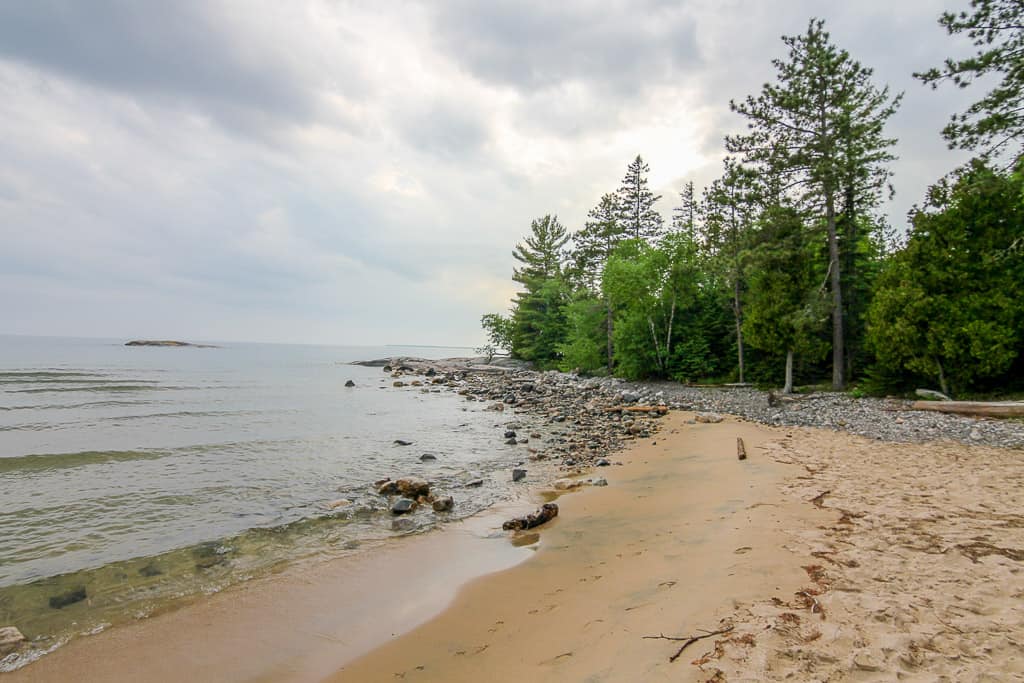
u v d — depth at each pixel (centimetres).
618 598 468
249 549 682
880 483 762
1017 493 677
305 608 516
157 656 430
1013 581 408
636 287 3178
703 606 412
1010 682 275
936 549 486
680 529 651
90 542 702
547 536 700
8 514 816
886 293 1850
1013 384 1677
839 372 2212
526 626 445
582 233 4628
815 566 466
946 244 1778
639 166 4181
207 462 1202
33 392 2802
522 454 1311
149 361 6631
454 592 536
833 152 2150
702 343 3138
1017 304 1570
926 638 329
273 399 2695
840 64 2164
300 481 1038
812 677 294
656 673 323
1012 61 1580
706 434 1416
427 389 3338
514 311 5694
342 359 9431
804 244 2370
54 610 514
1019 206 1678
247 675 401
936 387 1830
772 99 2264
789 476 851
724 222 3073
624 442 1438
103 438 1502
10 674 403
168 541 708
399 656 416
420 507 869
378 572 604
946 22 1692
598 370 4019
